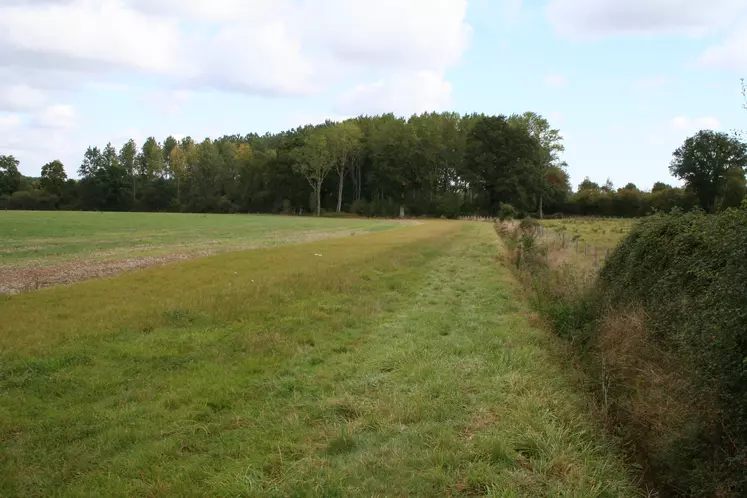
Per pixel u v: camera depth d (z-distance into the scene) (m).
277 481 3.92
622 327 6.43
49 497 3.68
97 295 10.44
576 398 5.55
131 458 4.21
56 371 6.09
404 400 5.46
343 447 4.47
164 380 5.97
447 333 8.65
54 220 48.78
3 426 4.65
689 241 5.97
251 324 8.62
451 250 24.48
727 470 3.68
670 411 4.49
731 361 3.87
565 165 93.06
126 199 109.88
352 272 14.52
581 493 3.78
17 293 11.46
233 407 5.32
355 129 90.50
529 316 9.69
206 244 27.58
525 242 17.55
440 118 96.12
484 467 4.09
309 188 100.44
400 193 95.56
